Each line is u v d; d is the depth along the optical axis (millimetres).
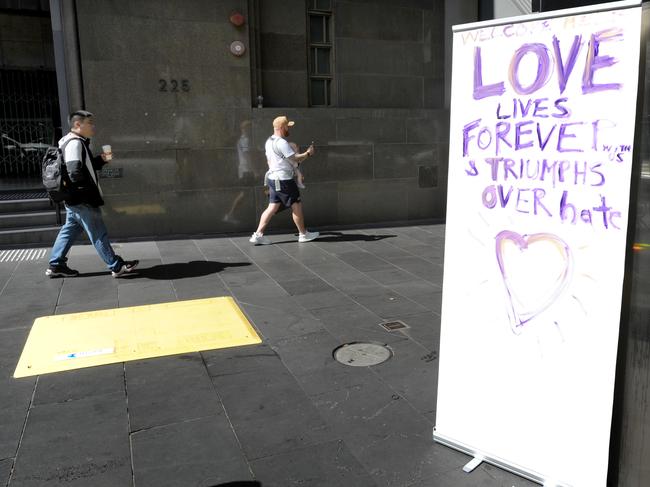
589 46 2201
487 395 2686
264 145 8539
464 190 2643
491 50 2469
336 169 9086
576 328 2355
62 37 7574
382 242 7949
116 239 8047
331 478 2658
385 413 3238
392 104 9609
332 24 9047
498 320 2600
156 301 5320
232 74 8234
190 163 8234
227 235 8391
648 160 2123
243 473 2703
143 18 7750
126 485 2619
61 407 3336
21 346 4262
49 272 6082
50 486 2609
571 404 2404
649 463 2238
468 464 2715
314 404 3348
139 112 7902
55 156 5730
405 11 9461
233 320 4766
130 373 3779
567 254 2354
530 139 2402
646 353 2203
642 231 2172
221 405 3346
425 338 4359
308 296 5430
